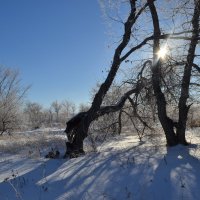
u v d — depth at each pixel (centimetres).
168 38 1394
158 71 1445
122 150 1435
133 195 787
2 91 4088
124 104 1605
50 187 889
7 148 1780
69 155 1400
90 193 819
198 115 2256
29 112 6625
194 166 1002
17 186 901
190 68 1431
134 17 1477
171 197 764
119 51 1473
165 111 1478
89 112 1467
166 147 1445
